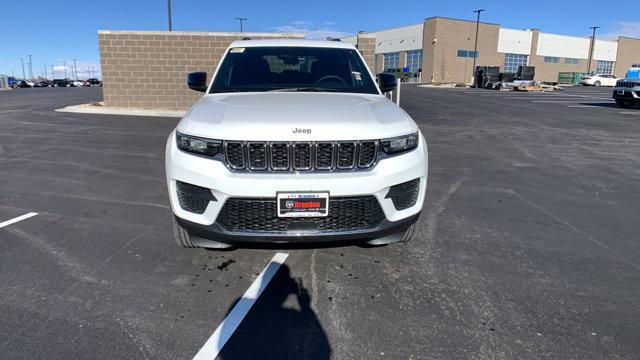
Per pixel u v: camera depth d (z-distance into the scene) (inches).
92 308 108.9
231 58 177.0
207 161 112.3
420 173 121.8
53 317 104.7
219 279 125.0
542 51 2864.2
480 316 107.8
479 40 2588.6
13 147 329.4
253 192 108.9
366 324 104.0
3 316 104.7
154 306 110.4
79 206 189.8
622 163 297.1
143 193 210.5
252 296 116.0
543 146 358.9
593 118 575.5
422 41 2561.5
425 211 188.1
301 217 110.9
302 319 105.9
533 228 169.6
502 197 212.2
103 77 604.4
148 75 602.9
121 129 430.3
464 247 149.6
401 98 988.6
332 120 115.1
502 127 475.8
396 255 141.9
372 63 584.7
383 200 114.3
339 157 111.4
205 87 176.2
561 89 1643.7
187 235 130.8
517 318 107.1
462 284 123.8
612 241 157.6
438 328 102.6
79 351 92.4
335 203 111.5
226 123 114.0
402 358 91.9
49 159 287.6
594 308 112.0
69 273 127.0
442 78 2518.5
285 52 178.2
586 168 280.8
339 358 91.7
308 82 166.9
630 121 542.6
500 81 1689.2
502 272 131.5
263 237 112.3
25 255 138.9
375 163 113.8
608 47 3157.0
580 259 141.8
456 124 501.7
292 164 110.1
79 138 373.1
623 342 97.9
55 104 746.8
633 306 113.1
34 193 209.8
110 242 150.0
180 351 93.2
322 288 120.7
